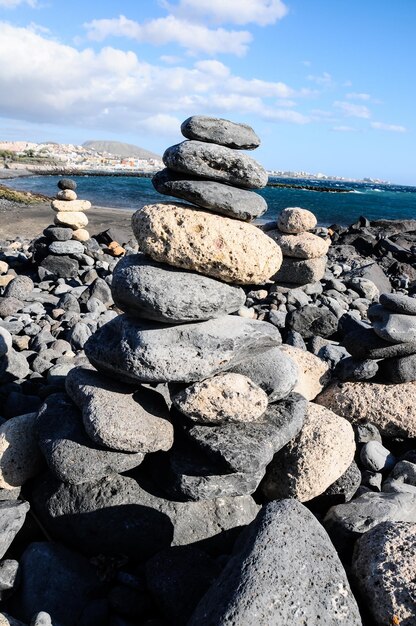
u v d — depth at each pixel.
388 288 12.68
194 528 3.51
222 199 3.65
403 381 5.08
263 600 2.54
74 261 10.95
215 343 3.62
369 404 4.98
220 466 3.46
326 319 8.08
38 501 3.65
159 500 3.54
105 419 3.45
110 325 3.93
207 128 3.76
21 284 9.50
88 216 23.08
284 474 3.91
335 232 20.64
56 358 6.33
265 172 3.84
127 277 3.63
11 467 3.71
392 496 3.82
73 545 3.50
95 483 3.57
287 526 2.91
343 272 13.48
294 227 9.95
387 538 3.15
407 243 19.06
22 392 5.38
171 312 3.53
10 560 3.23
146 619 3.04
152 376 3.54
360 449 4.77
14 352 5.85
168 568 3.10
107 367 3.78
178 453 3.64
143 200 36.75
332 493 3.99
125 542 3.43
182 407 3.60
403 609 2.78
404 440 5.00
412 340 4.92
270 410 3.95
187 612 2.91
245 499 3.76
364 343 5.07
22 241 15.85
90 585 3.18
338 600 2.68
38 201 30.36
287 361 4.07
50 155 109.19
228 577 2.72
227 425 3.69
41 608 3.06
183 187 3.67
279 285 10.06
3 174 59.84
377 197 60.38
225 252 3.54
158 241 3.57
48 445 3.58
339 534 3.49
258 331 3.84
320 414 4.14
